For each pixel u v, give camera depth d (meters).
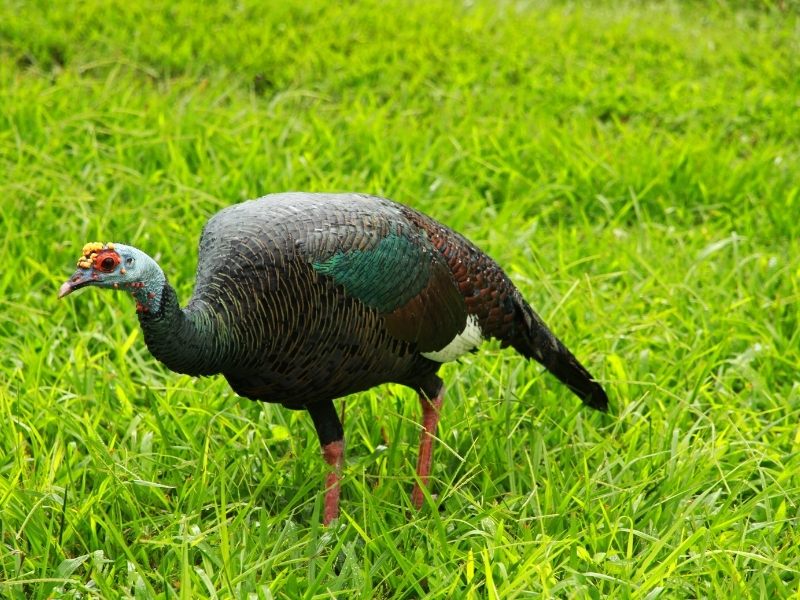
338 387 5.34
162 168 9.27
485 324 5.86
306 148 9.62
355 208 5.32
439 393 5.88
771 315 7.56
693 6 14.35
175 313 4.74
